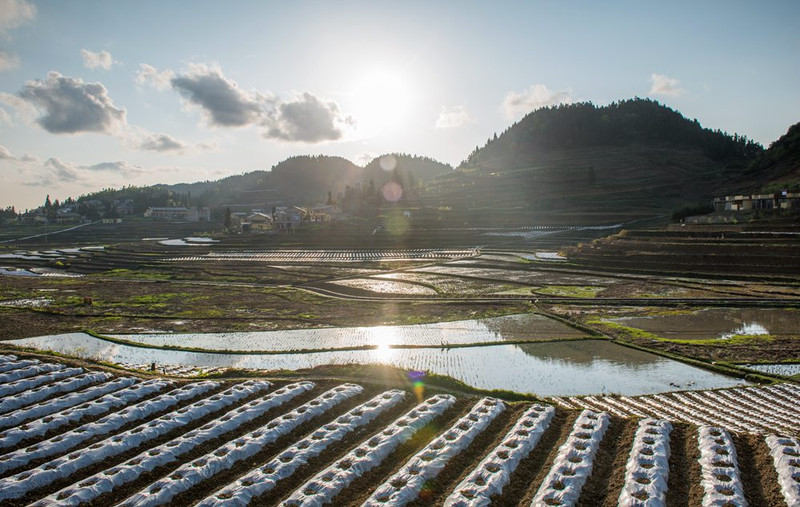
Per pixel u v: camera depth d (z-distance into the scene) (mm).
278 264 130000
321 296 86875
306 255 149750
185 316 72125
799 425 31500
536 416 30844
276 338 59500
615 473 24609
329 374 41250
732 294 76375
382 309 74812
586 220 192500
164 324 67438
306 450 27297
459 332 60156
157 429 29859
